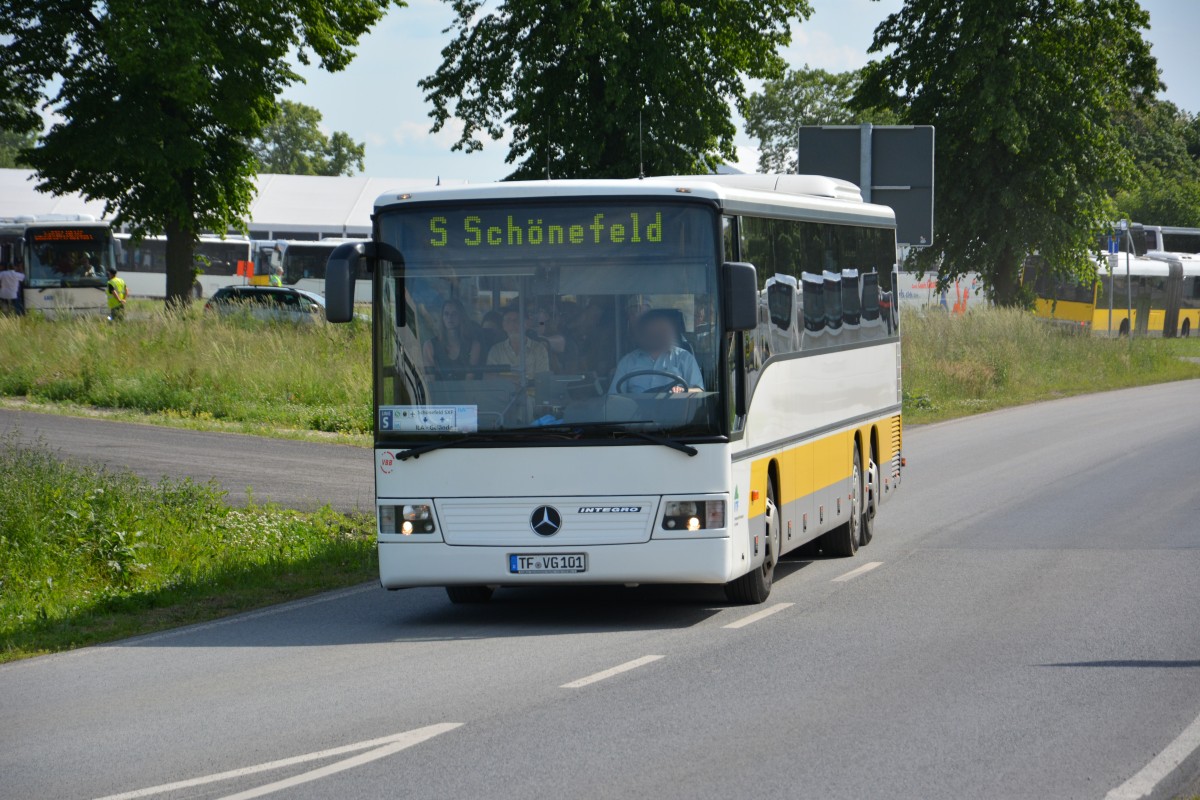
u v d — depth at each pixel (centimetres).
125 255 15062
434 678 1686
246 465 4044
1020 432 5219
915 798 1155
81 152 7756
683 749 1325
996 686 1577
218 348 5900
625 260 1991
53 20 7888
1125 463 4128
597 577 1972
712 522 1966
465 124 8244
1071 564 2488
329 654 1883
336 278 1944
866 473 2850
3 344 6116
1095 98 9494
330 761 1305
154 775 1277
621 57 7669
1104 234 10094
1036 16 9544
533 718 1460
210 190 8250
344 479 3819
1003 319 8312
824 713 1463
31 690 1717
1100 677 1617
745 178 2775
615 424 1972
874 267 2969
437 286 2009
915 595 2222
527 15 7731
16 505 2556
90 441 4484
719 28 8019
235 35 7750
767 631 1955
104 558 2548
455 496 1991
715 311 1986
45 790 1241
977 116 9400
